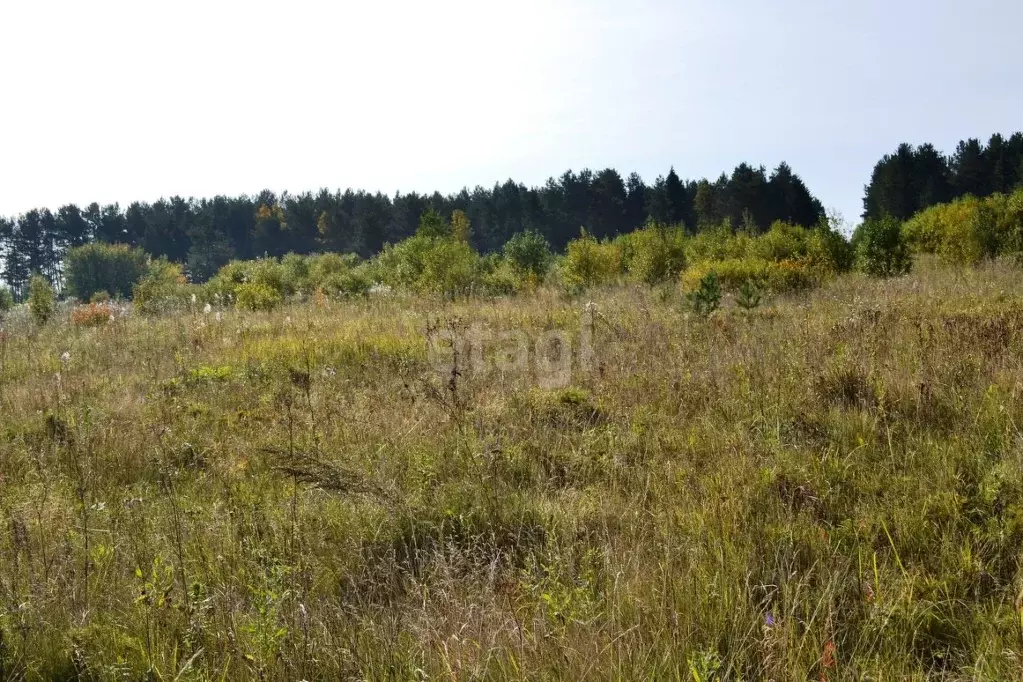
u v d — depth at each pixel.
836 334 6.98
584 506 3.88
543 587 3.04
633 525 3.56
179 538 3.53
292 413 5.92
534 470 4.43
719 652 2.66
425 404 5.69
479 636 2.72
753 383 5.64
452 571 3.20
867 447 4.32
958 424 4.43
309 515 3.87
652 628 2.71
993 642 2.58
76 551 3.69
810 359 5.90
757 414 4.97
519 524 3.75
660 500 3.83
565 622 2.73
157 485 4.57
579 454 4.66
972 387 5.00
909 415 4.80
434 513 3.81
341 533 3.72
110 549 3.66
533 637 2.62
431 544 3.61
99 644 2.86
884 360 5.66
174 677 2.64
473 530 3.66
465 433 4.92
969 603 2.88
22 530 3.54
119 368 8.32
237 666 2.70
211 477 4.74
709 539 3.32
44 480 4.64
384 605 3.20
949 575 3.00
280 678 2.61
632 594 2.91
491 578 3.10
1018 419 4.40
